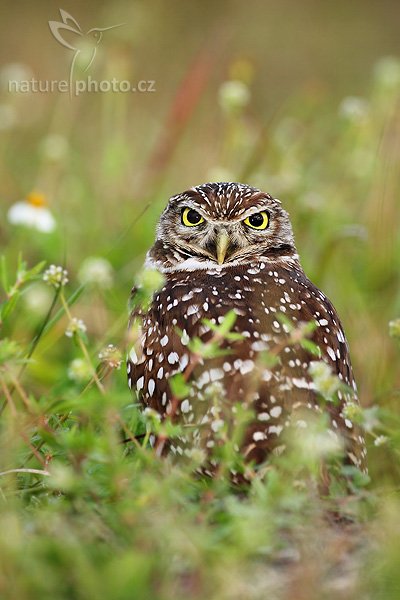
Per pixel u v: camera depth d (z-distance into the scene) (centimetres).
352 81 2975
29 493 909
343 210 1717
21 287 1385
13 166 2003
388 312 1448
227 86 1812
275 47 3166
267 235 1141
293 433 883
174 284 1068
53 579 690
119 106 2011
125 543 760
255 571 729
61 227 1595
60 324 1366
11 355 915
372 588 703
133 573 672
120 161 1834
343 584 720
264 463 868
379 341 1359
